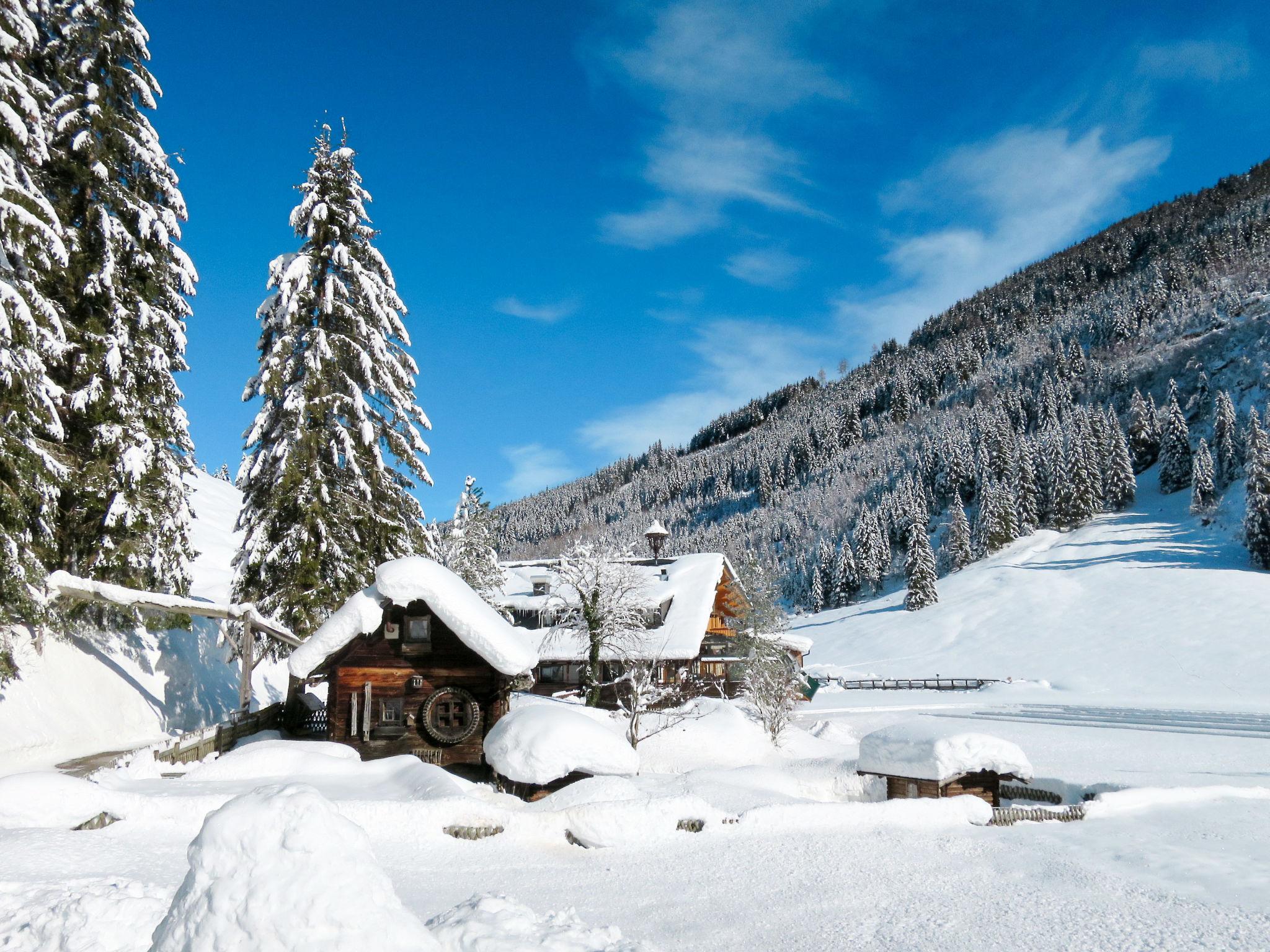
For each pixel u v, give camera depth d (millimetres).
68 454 21344
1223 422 97688
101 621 23406
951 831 13984
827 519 146000
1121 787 18203
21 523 17703
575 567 33094
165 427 23125
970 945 8625
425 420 27984
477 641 21344
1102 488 108938
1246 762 24359
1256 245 187250
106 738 20750
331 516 24391
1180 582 73750
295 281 25016
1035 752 26609
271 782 15602
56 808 11867
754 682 30875
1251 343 130000
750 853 12492
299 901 4277
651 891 10695
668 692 33469
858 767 18359
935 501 132625
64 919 7129
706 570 45000
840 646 82375
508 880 11094
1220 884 10734
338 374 25578
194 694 26172
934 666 67688
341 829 4645
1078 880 11008
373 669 21922
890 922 9406
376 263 27453
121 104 23172
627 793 14594
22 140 17203
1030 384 172750
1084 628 68750
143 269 22906
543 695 39438
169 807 12609
